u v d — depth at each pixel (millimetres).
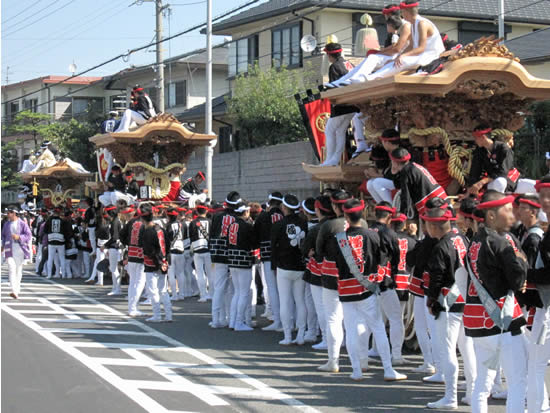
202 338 11641
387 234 8969
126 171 19562
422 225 10211
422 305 9039
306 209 11359
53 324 12742
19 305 15188
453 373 7547
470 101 10828
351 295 8742
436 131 10617
